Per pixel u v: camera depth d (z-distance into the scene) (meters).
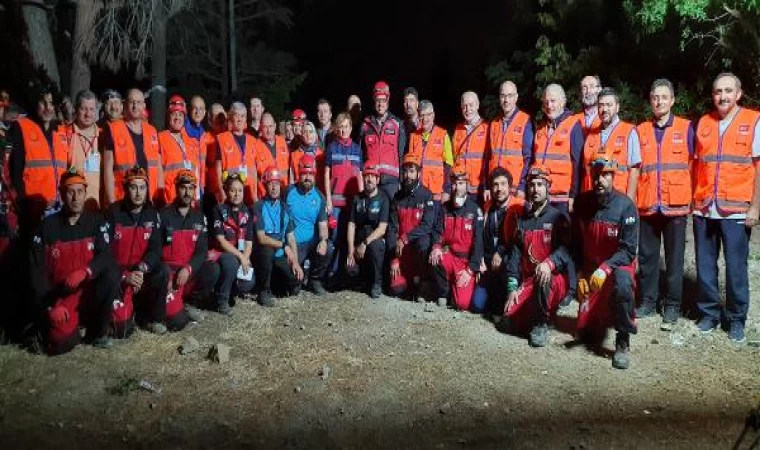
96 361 4.77
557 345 5.14
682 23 9.10
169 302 5.27
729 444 3.81
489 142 6.41
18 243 5.27
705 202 5.24
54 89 10.36
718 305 5.38
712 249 5.32
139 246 5.20
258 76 18.89
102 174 5.76
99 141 5.78
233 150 6.49
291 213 6.30
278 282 6.31
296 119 7.12
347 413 4.20
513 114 6.24
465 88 19.48
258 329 5.43
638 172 5.58
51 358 4.78
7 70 9.95
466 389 4.46
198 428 4.02
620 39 11.74
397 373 4.67
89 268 4.80
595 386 4.49
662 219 5.56
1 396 4.25
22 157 5.35
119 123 5.72
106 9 11.80
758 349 5.04
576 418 4.11
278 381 4.55
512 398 4.35
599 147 5.68
